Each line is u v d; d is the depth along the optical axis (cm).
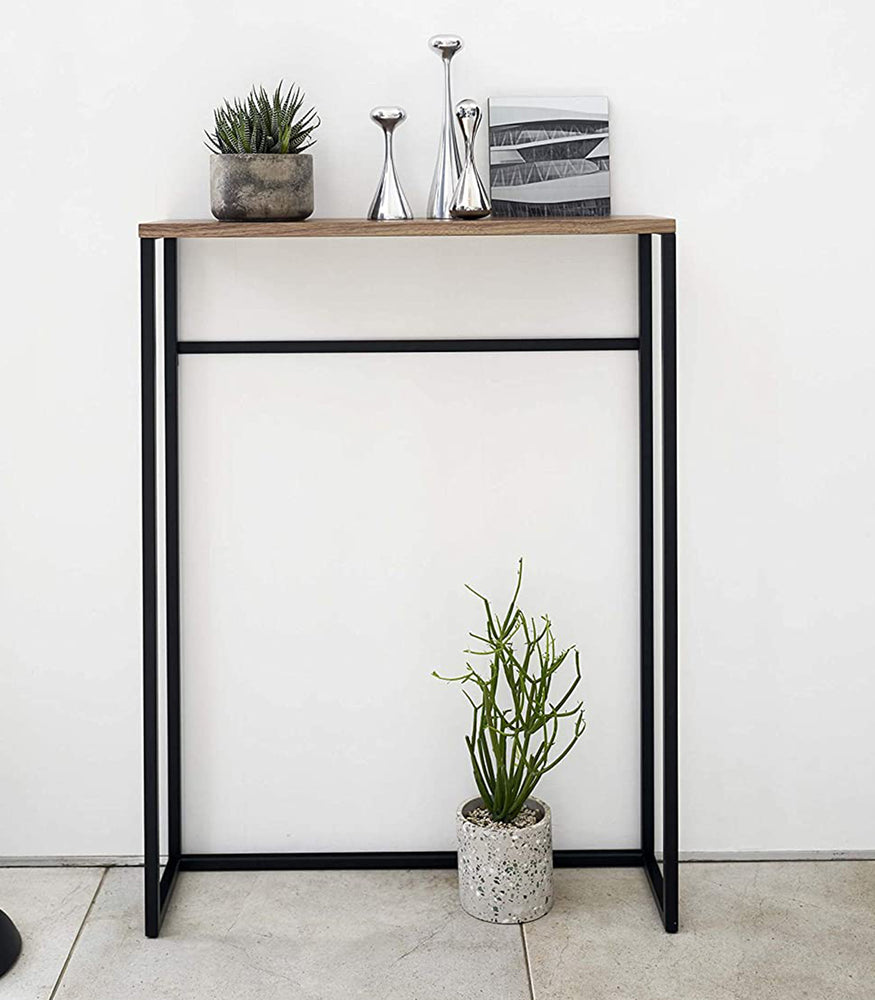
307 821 251
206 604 245
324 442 242
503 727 230
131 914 233
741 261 237
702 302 238
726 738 250
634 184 236
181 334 239
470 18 232
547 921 230
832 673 248
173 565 241
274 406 241
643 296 236
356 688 248
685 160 235
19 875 247
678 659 247
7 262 236
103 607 245
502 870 228
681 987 210
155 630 218
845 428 241
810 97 234
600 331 240
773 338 239
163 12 231
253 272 238
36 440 240
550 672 229
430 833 252
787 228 237
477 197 217
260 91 233
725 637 246
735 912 232
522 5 232
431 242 238
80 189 234
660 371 241
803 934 225
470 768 250
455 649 247
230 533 244
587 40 233
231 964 217
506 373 241
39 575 244
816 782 251
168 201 235
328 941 224
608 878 246
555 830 252
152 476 215
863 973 214
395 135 235
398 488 243
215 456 242
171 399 238
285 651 247
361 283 238
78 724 248
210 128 233
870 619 246
